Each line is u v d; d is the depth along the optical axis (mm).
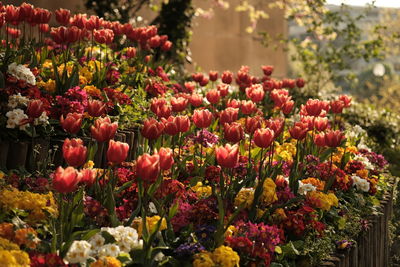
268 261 3543
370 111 12211
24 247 3166
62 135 4836
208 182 4695
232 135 3941
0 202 3311
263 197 4191
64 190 2934
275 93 5773
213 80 8195
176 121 4129
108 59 7402
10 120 4355
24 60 5707
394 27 27094
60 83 5336
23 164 4402
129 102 5754
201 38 16500
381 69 38312
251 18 16000
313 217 4469
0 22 5309
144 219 3338
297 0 14727
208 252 3334
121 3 12844
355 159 6754
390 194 6844
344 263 4559
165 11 12859
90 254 3146
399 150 11445
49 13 5758
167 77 8055
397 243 7797
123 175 4129
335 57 14477
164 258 3371
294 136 4734
